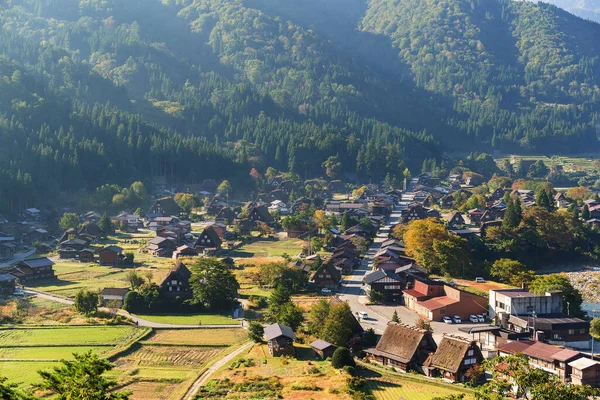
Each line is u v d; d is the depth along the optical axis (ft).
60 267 480.64
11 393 148.87
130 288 388.16
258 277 431.43
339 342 296.92
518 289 371.97
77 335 315.17
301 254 520.42
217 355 292.20
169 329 329.93
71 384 163.43
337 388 243.19
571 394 192.54
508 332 307.17
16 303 360.07
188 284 378.32
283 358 283.59
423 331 279.69
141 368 273.75
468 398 232.53
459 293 358.23
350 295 405.80
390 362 279.69
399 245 520.42
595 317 383.45
